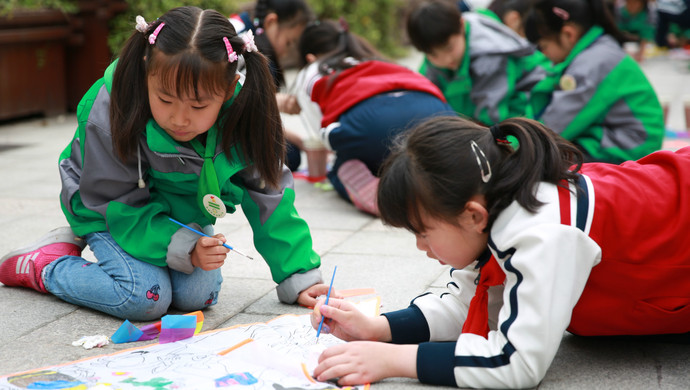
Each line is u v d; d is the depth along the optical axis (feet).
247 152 6.62
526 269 4.76
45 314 6.76
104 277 6.64
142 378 5.09
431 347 5.11
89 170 6.60
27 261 7.26
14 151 16.07
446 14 12.02
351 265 8.36
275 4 12.08
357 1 32.89
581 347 5.98
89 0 19.92
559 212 4.92
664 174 5.49
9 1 18.07
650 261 5.21
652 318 5.43
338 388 4.99
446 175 4.92
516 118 5.25
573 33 12.26
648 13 32.53
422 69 13.69
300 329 6.14
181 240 6.55
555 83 12.44
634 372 5.48
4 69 18.51
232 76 6.05
